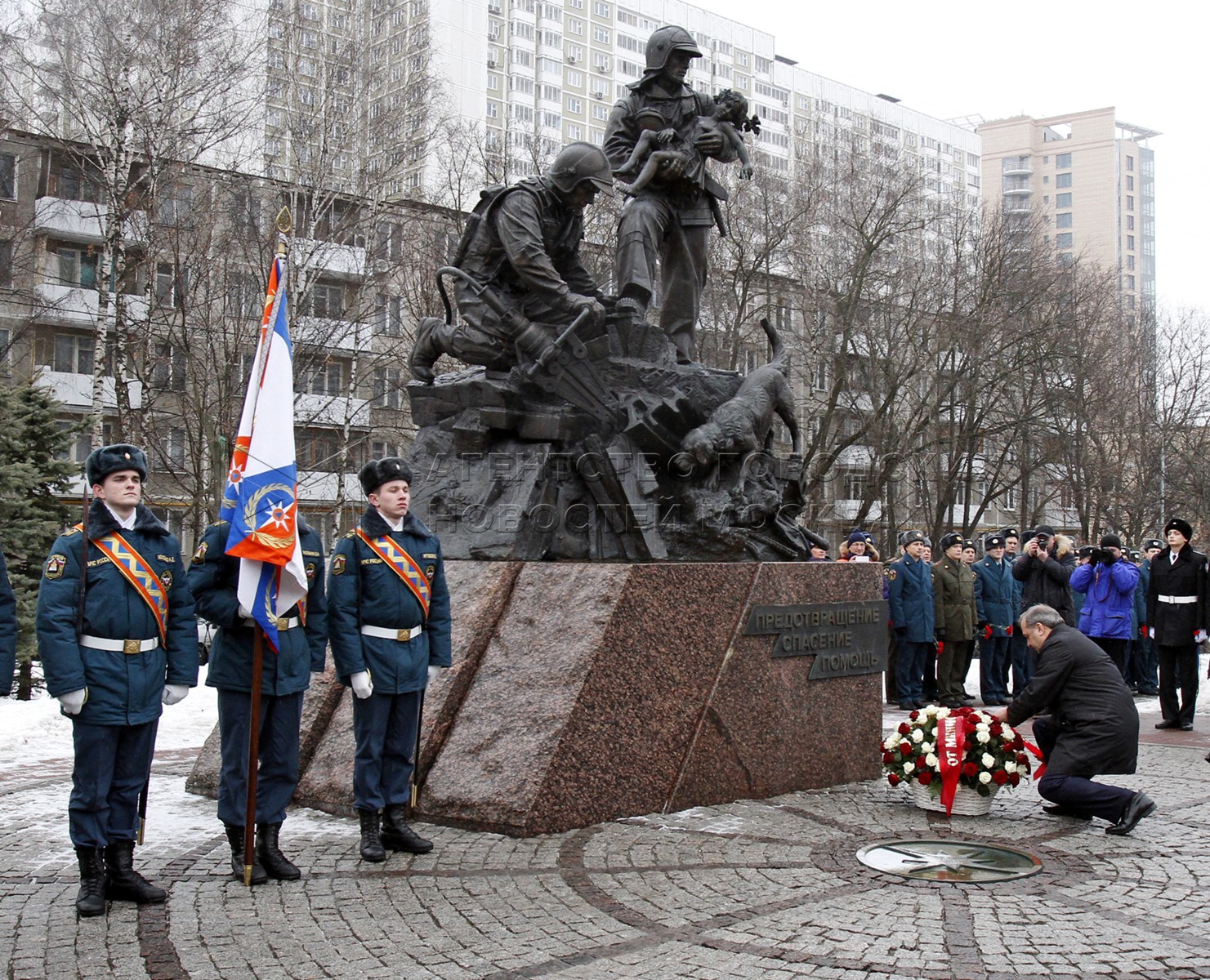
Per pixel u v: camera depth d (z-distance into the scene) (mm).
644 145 8977
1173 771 8867
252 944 4566
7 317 27984
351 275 28203
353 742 6863
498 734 6391
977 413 32938
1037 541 14039
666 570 6836
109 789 5094
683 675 6852
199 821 6617
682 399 8188
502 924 4781
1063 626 7289
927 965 4332
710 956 4426
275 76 25781
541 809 6078
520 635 6773
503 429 7742
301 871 5527
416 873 5488
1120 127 110938
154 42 22172
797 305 31438
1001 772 6828
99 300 22312
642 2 59688
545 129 55250
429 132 29641
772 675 7375
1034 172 106000
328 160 24922
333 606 5801
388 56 30047
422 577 5992
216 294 23688
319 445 31516
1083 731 6934
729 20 59219
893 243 33438
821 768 7664
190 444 23062
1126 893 5309
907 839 6289
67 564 5102
